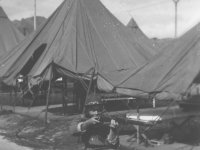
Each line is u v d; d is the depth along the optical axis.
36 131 9.12
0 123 10.68
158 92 7.14
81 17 14.29
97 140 3.48
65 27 13.83
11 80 12.66
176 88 6.88
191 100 8.28
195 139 7.96
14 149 7.11
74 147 7.04
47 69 10.96
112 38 14.02
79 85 12.77
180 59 7.54
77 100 13.12
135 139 8.08
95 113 3.46
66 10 14.80
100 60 12.30
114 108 12.52
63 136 8.25
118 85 8.17
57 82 21.56
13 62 13.34
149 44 16.06
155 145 7.46
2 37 23.20
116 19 15.92
